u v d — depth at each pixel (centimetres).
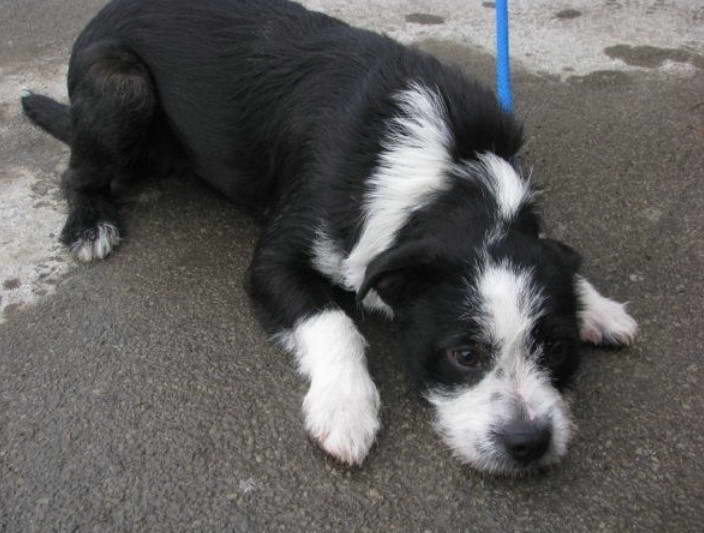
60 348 65
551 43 105
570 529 54
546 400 55
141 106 75
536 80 96
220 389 62
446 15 115
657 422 59
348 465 57
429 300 57
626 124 88
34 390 62
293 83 70
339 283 66
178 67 74
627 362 63
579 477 56
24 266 72
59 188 81
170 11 75
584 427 59
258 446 58
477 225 57
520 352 55
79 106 76
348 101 66
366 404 59
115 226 75
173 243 75
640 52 102
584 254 72
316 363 62
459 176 59
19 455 58
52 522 55
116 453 58
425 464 57
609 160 83
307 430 59
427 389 58
